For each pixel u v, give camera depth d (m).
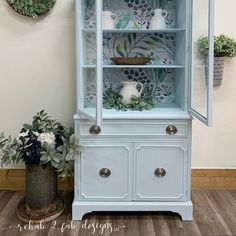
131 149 2.37
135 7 2.67
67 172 2.40
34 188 2.39
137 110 2.45
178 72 2.62
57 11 2.70
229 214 2.51
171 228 2.32
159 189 2.41
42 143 2.30
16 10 2.63
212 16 1.92
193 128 2.90
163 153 2.37
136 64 2.48
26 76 2.77
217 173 2.94
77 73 2.41
